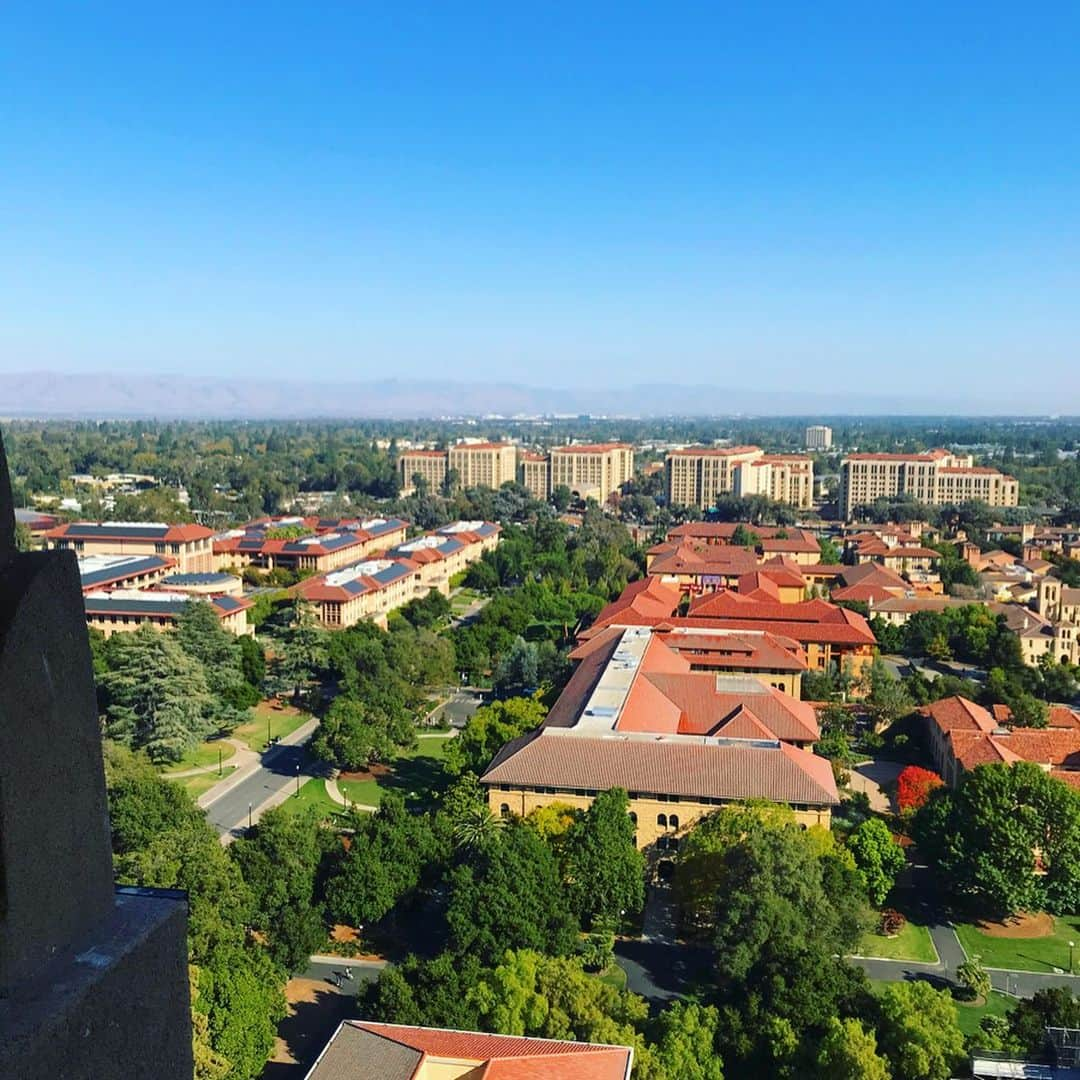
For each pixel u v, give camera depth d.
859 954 91.69
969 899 103.06
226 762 145.12
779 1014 73.38
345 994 86.56
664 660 154.88
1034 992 87.19
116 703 143.62
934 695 165.50
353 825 110.88
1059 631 195.12
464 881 87.06
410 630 188.62
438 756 148.75
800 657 176.00
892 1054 69.44
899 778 127.19
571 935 87.56
